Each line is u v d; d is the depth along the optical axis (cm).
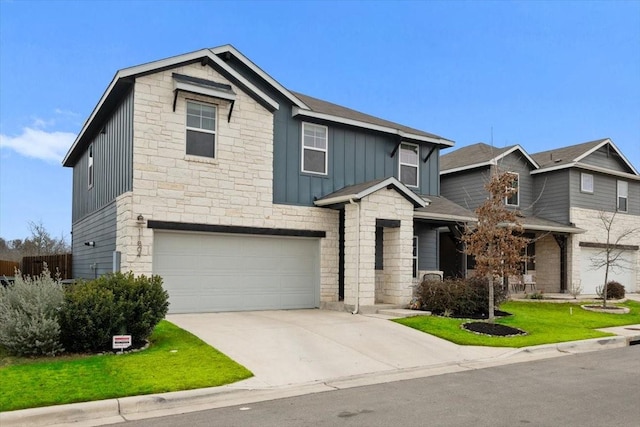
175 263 1300
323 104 1803
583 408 633
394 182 1451
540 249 2400
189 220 1295
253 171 1402
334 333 1083
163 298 948
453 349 1015
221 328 1086
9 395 624
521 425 564
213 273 1355
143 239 1228
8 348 835
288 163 1504
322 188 1563
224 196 1352
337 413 609
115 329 879
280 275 1465
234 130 1375
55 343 830
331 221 1548
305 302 1502
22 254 3362
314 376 791
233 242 1391
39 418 573
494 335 1159
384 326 1178
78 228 1936
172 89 1288
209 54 1323
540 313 1580
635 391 723
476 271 1292
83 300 858
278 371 801
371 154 1698
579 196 2367
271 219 1430
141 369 756
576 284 2288
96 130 1666
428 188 1862
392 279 1495
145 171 1242
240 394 697
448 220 1644
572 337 1179
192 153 1317
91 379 698
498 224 1389
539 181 2445
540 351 1055
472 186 2338
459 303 1368
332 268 1536
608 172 2461
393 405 645
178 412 619
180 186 1287
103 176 1538
